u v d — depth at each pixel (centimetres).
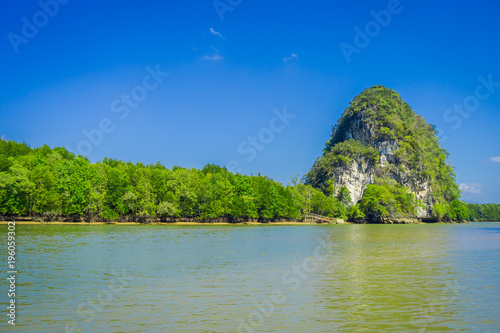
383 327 1827
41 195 10744
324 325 1858
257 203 15525
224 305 2208
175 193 13450
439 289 2606
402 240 7162
